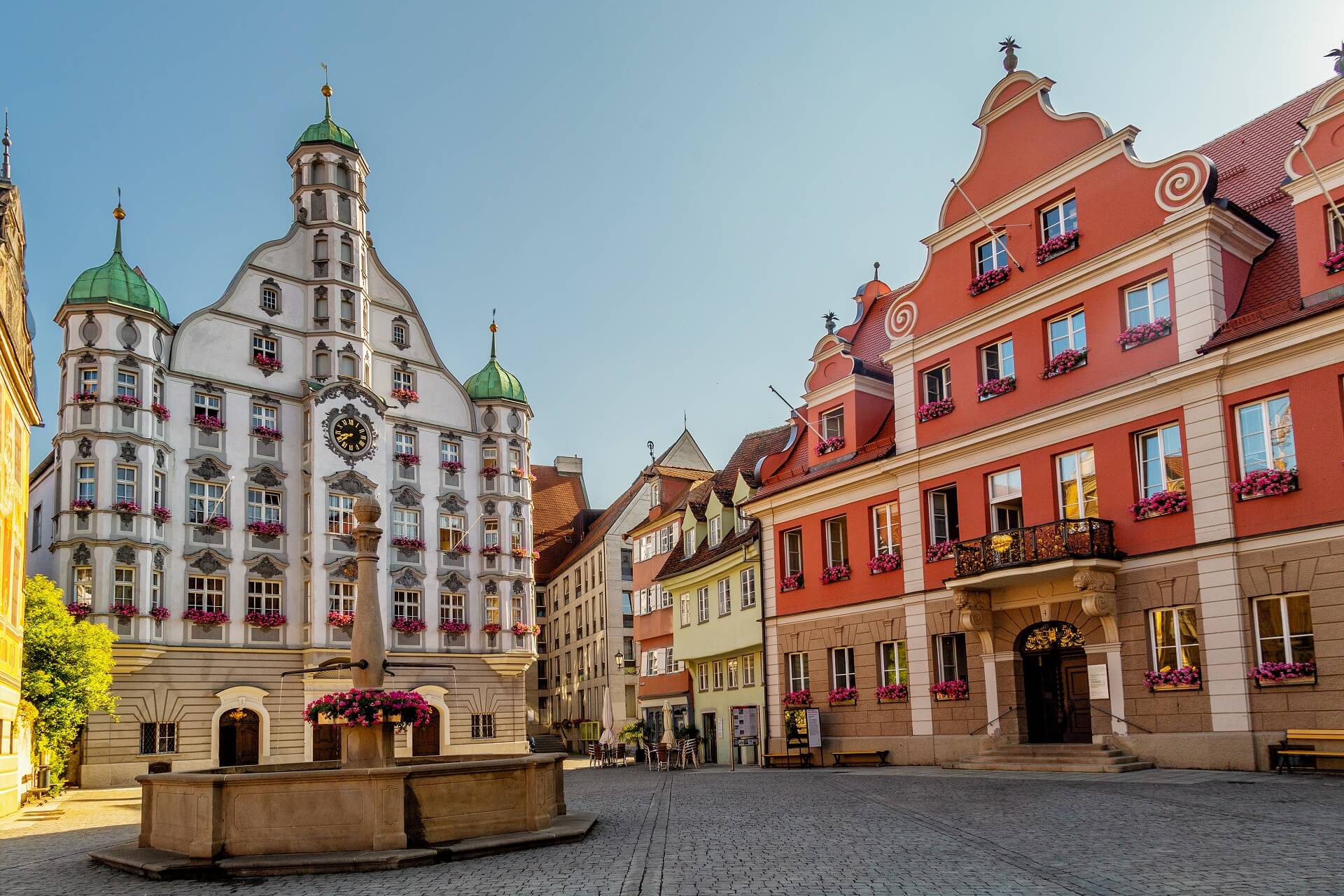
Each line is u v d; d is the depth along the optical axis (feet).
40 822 84.12
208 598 169.48
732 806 66.64
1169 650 81.66
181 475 169.37
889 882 36.52
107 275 165.37
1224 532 77.87
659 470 199.72
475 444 210.18
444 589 198.18
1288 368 75.36
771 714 123.44
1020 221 98.32
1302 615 73.77
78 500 157.28
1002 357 99.76
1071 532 86.12
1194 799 56.80
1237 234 83.71
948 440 102.17
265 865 44.57
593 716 251.19
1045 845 43.47
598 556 250.78
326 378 187.62
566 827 52.95
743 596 138.72
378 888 39.83
